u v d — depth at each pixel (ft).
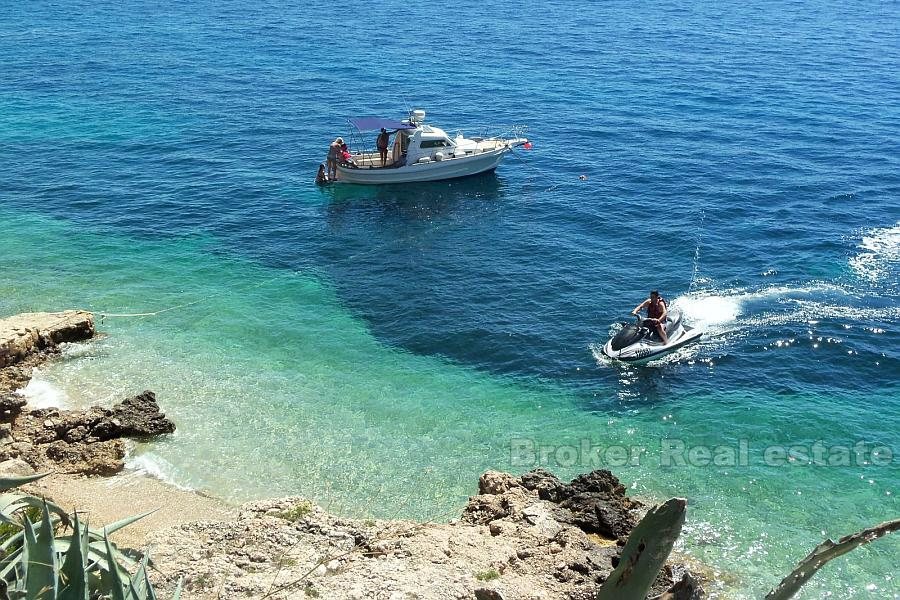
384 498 72.64
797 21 359.66
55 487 71.97
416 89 228.22
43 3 362.74
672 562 64.18
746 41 307.99
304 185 158.51
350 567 56.65
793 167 166.61
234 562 57.11
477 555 59.36
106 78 233.35
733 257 124.88
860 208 144.87
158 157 171.32
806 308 107.96
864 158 172.55
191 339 100.83
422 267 123.65
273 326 104.88
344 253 128.88
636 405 87.97
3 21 318.24
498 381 93.30
